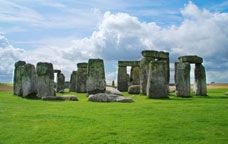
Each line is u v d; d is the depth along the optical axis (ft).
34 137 67.00
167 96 137.08
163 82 136.77
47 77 136.77
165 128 71.82
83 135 67.21
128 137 65.62
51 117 84.17
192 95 157.28
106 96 121.90
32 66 139.74
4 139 66.49
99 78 151.33
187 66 147.54
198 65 160.15
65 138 65.92
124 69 212.02
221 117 83.66
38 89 136.15
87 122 77.51
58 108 100.94
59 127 73.46
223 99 131.75
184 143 62.23
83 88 192.13
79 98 139.54
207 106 104.58
